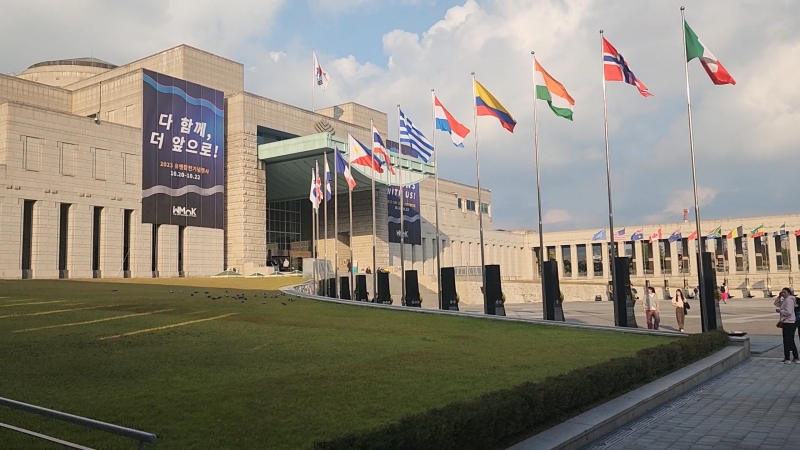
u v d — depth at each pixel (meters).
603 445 9.62
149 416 9.39
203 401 10.35
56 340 16.64
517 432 9.33
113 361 13.98
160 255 58.59
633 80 26.00
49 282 41.97
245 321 22.14
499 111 30.55
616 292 23.61
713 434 10.17
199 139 62.41
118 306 25.44
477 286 66.50
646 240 100.50
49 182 51.47
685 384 13.90
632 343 18.77
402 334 20.25
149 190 57.78
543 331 22.02
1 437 8.45
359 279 40.31
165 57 68.69
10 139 49.25
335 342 17.75
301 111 74.06
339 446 6.57
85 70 78.62
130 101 61.53
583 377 11.19
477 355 15.82
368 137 84.25
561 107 28.20
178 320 21.53
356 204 80.12
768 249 90.62
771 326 28.98
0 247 48.06
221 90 69.69
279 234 79.62
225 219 66.62
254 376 12.61
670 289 71.94
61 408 9.80
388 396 10.82
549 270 25.67
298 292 37.19
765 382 14.95
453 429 7.75
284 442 8.12
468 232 105.69
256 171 67.56
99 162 55.06
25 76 77.50
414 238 87.06
